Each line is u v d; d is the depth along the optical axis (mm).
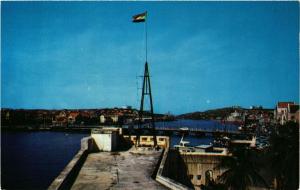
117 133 36438
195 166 40156
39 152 124938
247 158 35000
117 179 21734
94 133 33688
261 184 38594
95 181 21156
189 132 181500
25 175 84312
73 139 177750
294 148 33844
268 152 39531
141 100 39375
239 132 161625
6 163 100125
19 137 188250
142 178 22062
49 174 86125
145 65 39062
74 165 23156
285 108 142875
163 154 32344
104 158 29297
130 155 31031
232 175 34812
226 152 41156
